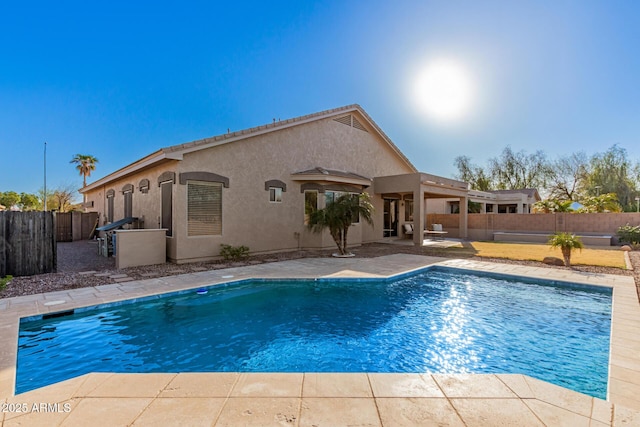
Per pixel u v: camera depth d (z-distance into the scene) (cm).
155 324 635
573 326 623
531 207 3462
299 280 930
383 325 645
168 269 1035
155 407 306
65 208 4022
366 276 954
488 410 302
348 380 363
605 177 3356
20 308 627
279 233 1428
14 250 914
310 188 1503
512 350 528
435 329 623
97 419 285
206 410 301
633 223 1812
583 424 281
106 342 547
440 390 340
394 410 301
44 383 411
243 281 905
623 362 409
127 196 1634
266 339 579
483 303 774
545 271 1030
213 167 1206
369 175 1945
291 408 304
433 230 2355
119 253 1046
